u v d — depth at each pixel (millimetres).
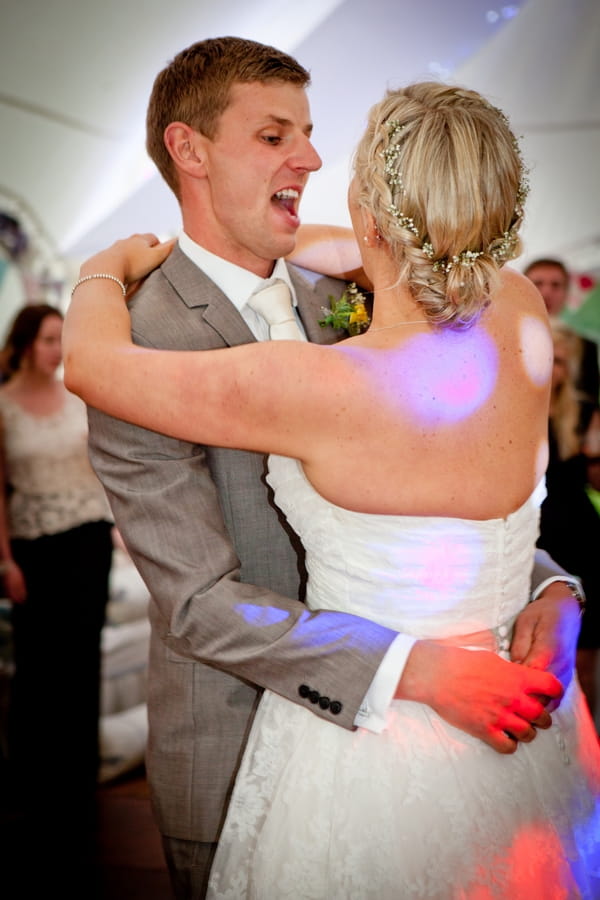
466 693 1351
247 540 1644
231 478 1627
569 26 4363
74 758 3510
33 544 3543
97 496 3652
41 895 2764
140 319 1629
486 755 1381
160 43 4570
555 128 4465
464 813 1334
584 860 1418
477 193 1323
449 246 1345
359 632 1394
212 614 1465
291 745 1451
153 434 1518
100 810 3348
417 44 4434
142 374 1422
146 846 3059
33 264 4770
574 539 3377
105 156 4711
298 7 4430
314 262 1909
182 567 1492
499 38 4410
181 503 1516
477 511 1389
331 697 1396
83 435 3654
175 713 1679
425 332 1390
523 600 1524
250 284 1727
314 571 1486
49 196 4730
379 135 1377
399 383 1343
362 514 1383
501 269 1512
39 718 3502
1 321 4773
